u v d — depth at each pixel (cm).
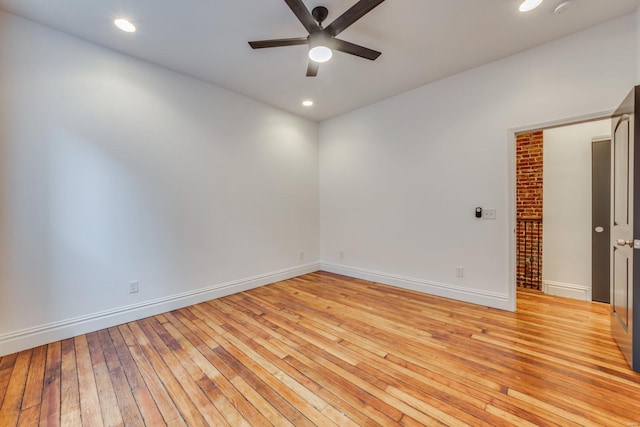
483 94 307
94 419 155
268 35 251
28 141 230
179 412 159
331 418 153
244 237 383
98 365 205
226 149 362
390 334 249
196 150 333
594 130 319
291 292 372
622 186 211
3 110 219
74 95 251
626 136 200
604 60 240
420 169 363
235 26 237
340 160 459
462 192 327
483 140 309
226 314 299
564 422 147
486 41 262
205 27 238
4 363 208
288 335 250
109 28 239
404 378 186
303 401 167
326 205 483
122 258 279
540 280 363
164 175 307
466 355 212
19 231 227
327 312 301
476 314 290
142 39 255
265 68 308
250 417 155
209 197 346
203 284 340
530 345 225
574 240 332
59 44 243
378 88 361
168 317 293
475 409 157
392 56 286
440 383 180
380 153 405
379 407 160
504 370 192
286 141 436
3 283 220
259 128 399
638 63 220
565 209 338
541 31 248
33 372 197
